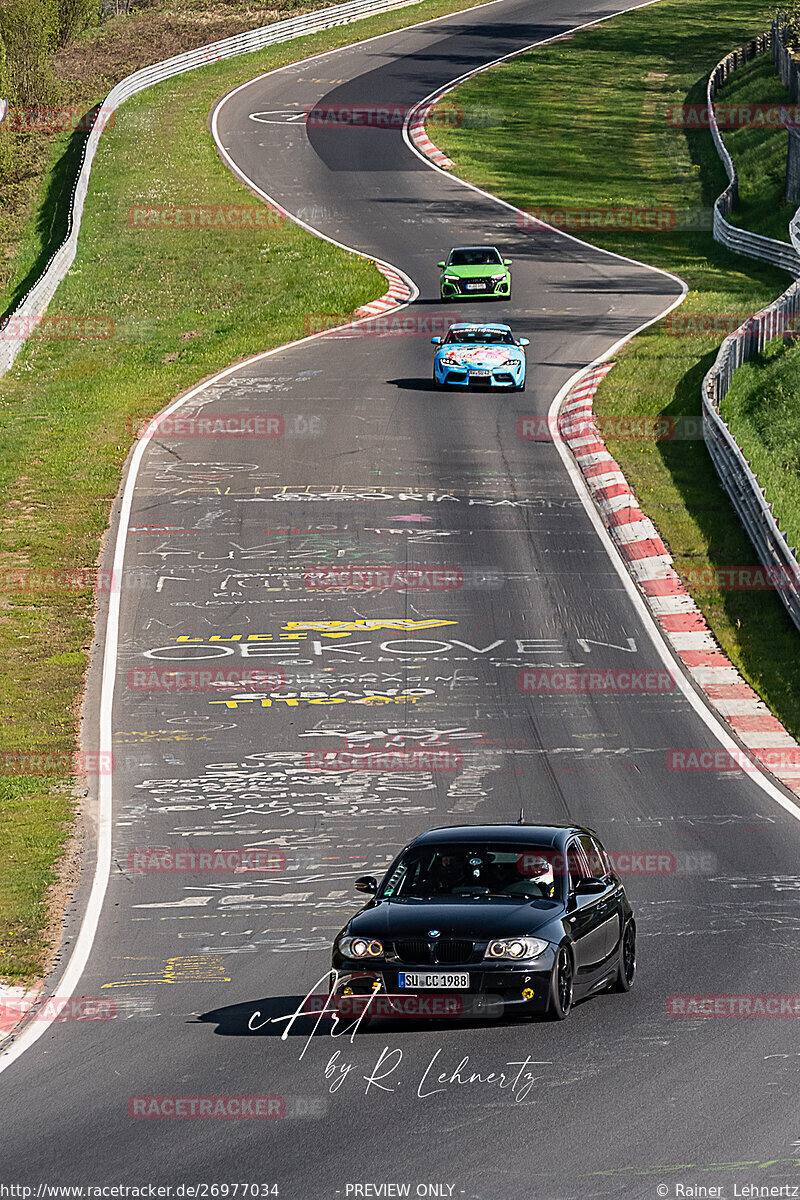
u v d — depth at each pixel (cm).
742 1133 2367
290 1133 2445
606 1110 2497
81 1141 2469
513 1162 2272
